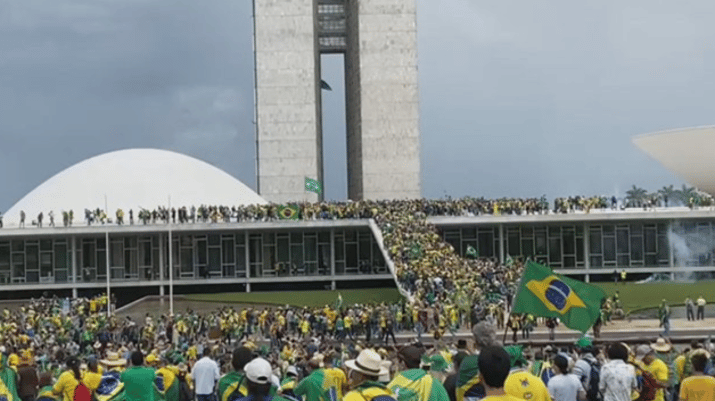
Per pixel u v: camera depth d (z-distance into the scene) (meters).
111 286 106.88
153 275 107.19
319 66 147.38
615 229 109.50
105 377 23.55
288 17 132.75
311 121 132.38
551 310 26.47
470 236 109.62
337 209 106.56
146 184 121.19
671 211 107.25
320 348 41.12
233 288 108.75
